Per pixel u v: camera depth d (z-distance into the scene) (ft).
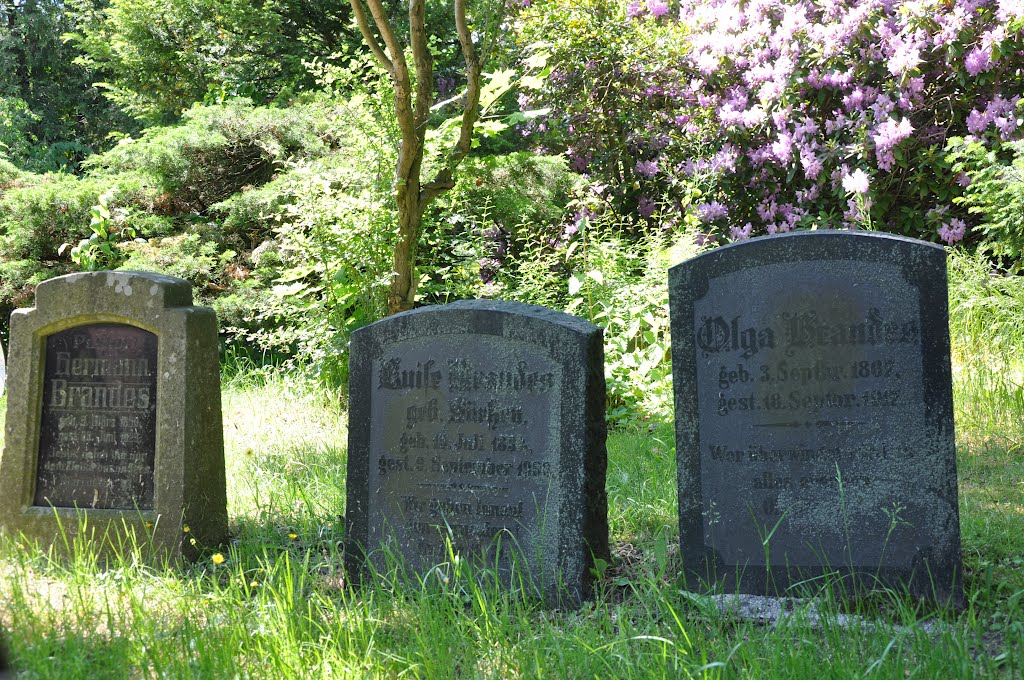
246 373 29.09
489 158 32.07
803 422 12.41
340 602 12.83
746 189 34.96
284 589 12.28
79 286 15.07
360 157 27.68
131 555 14.76
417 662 10.48
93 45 52.75
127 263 29.76
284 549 14.87
